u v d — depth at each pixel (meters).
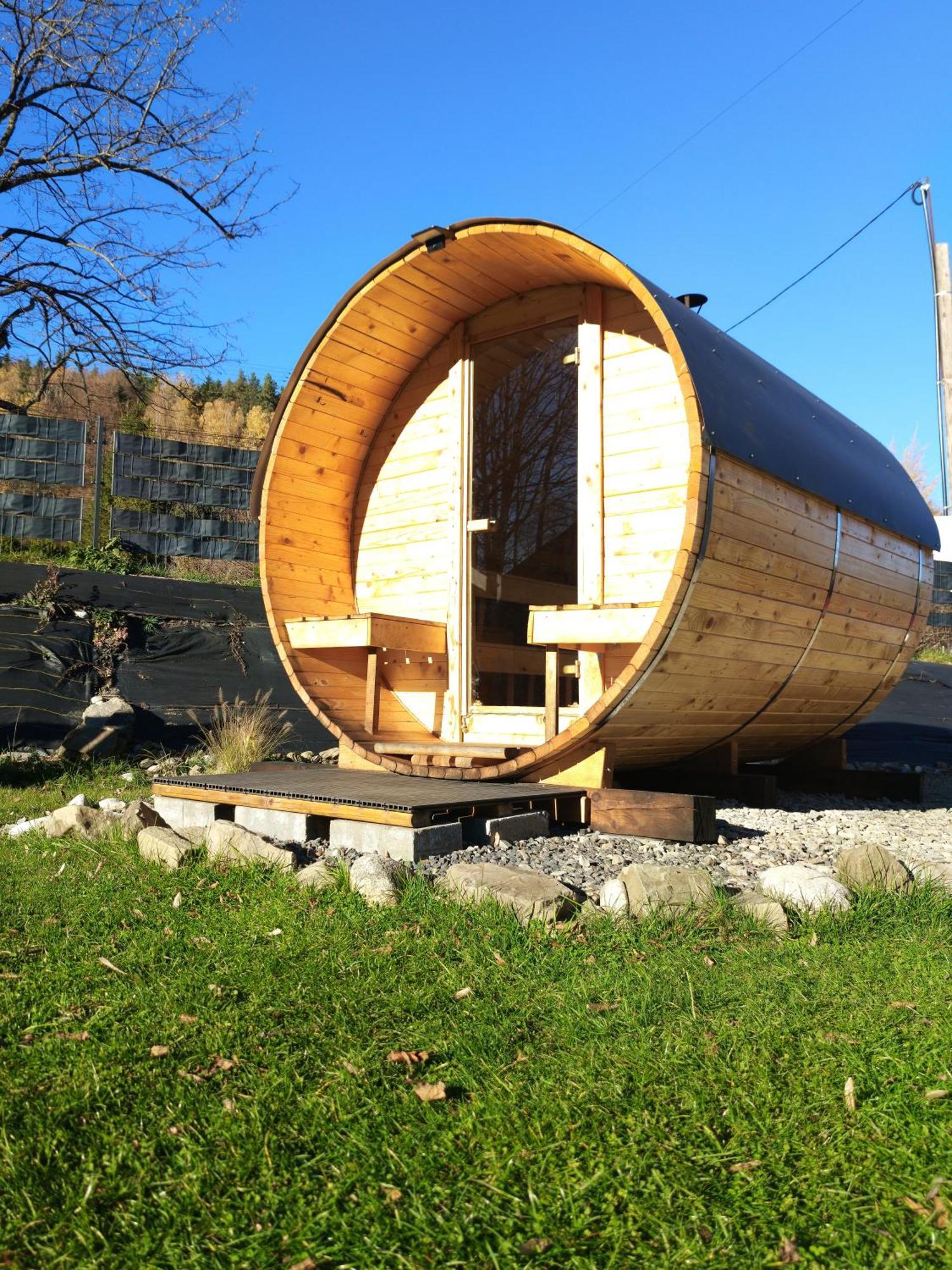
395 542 7.55
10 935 3.87
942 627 20.05
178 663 10.66
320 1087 2.55
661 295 5.53
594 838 5.32
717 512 5.02
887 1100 2.40
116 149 10.95
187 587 11.80
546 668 5.95
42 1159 2.22
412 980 3.31
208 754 9.27
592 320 6.26
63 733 9.44
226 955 3.57
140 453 15.04
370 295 6.69
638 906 3.98
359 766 6.82
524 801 5.38
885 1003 3.04
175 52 11.12
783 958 3.52
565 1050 2.76
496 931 3.72
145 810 5.87
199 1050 2.77
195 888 4.46
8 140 10.51
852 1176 2.10
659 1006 3.04
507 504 7.58
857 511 6.66
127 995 3.18
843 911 3.99
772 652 6.01
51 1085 2.58
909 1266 1.82
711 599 5.17
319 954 3.54
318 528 7.58
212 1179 2.13
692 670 5.42
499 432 7.49
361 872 4.31
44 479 14.13
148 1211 2.03
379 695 7.36
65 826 5.85
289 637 7.06
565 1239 1.92
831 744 8.54
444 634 7.13
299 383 7.02
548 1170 2.14
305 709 10.70
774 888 4.23
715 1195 2.05
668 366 5.91
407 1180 2.12
